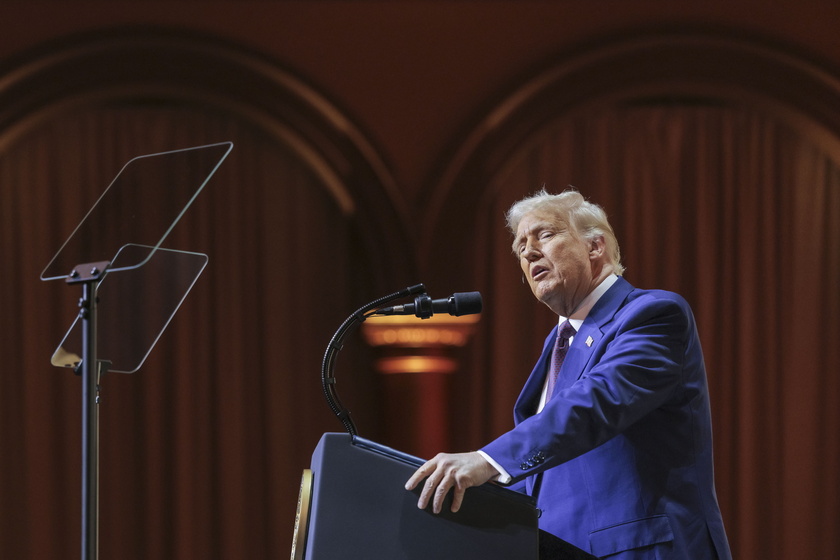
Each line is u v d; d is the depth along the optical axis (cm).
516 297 1525
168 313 585
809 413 1515
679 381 583
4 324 1491
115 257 562
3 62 1481
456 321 1466
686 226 1553
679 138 1562
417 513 478
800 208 1557
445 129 1517
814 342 1529
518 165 1547
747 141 1566
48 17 1497
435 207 1509
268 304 1527
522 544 480
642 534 568
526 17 1527
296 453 1505
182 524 1468
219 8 1520
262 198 1545
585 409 534
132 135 1538
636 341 581
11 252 1505
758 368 1530
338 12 1527
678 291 1539
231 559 1471
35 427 1476
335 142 1511
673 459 589
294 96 1507
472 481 486
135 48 1501
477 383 1517
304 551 470
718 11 1530
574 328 657
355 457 486
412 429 1452
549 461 513
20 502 1465
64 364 575
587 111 1534
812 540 1489
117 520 1468
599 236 668
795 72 1523
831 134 1530
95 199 1523
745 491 1494
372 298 1523
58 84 1495
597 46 1516
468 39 1527
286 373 1520
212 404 1505
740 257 1545
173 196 571
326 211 1549
